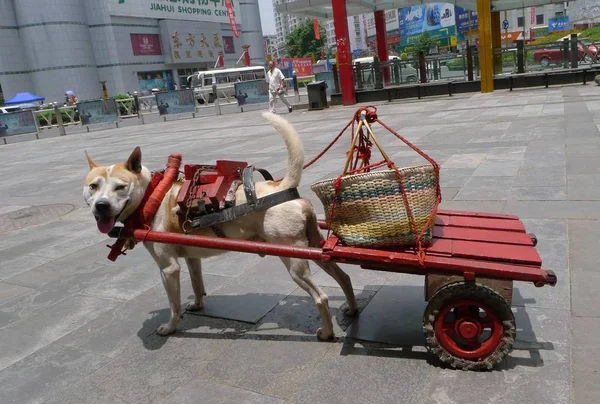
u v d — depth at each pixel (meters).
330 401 2.75
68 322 4.09
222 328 3.75
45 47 48.59
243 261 5.04
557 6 64.50
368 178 2.86
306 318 3.78
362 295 4.01
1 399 3.10
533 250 2.85
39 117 26.31
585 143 8.03
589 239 4.41
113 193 3.23
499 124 10.90
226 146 12.73
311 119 16.70
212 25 63.47
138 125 24.83
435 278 2.84
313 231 3.33
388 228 2.89
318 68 49.91
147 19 55.84
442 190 6.38
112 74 52.84
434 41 62.62
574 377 2.70
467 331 2.81
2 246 6.41
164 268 3.54
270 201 3.20
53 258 5.74
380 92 20.11
